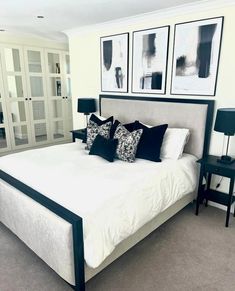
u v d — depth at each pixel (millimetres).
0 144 5008
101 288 1756
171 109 3082
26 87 5121
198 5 2639
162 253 2127
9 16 3295
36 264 1993
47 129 5691
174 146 2756
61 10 2996
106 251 1613
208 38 2680
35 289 1751
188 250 2166
